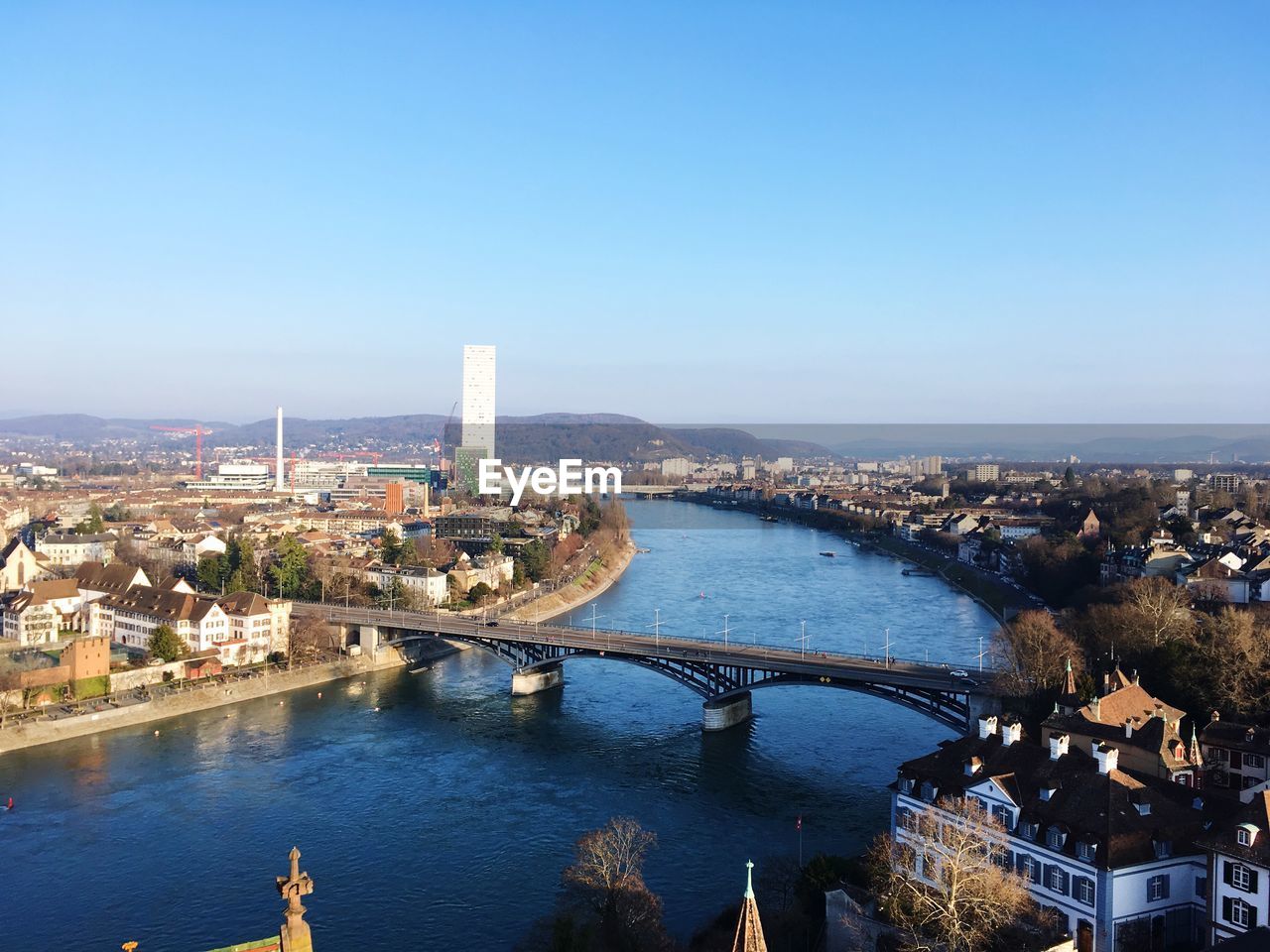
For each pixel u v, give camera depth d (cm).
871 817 14225
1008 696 16050
